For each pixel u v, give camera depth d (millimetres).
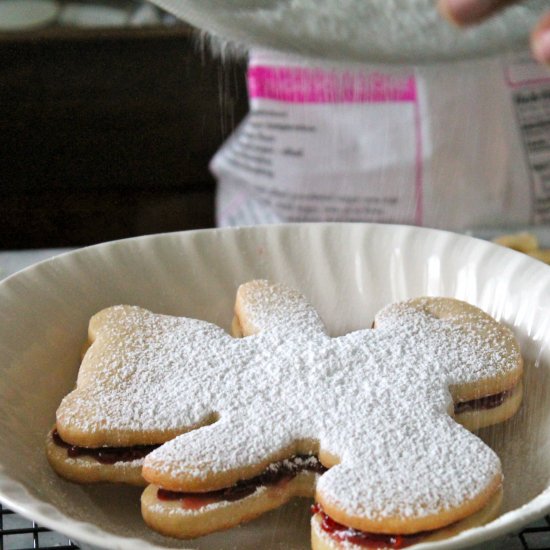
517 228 537
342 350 376
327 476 342
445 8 272
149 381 368
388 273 419
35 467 364
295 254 423
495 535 320
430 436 351
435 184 539
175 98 574
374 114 530
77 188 600
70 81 571
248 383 366
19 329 388
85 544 332
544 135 531
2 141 583
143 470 348
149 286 415
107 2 578
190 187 601
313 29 347
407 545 332
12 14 565
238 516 348
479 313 393
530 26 337
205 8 344
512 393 376
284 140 544
